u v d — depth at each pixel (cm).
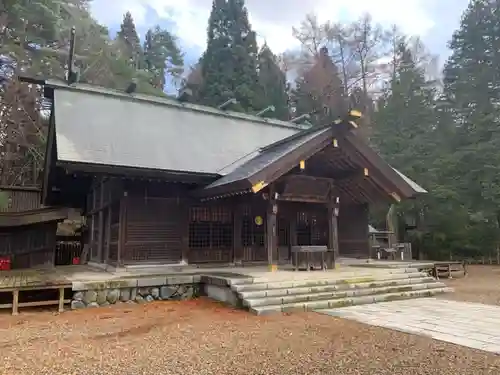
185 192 1113
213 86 2758
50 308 784
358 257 1365
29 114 2209
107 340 533
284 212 1274
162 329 599
